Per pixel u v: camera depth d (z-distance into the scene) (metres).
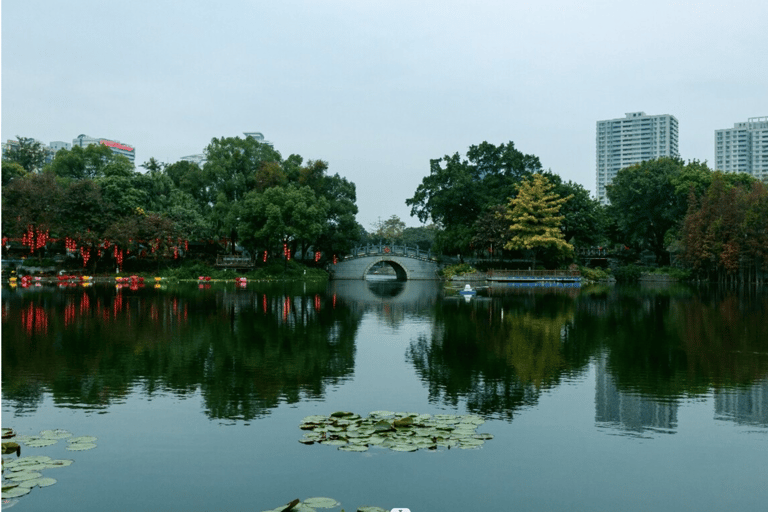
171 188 95.75
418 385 18.23
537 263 97.12
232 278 82.88
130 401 16.20
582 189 95.50
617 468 11.85
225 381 18.58
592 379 19.19
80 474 11.39
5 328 29.34
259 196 88.69
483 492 10.73
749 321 35.16
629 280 93.75
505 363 21.81
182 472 11.50
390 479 11.22
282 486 10.91
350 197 109.75
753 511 10.08
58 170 99.00
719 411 15.58
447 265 107.44
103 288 59.50
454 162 101.94
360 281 96.50
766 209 77.31
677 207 95.19
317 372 20.00
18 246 80.81
